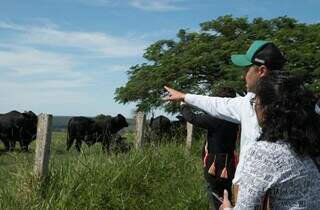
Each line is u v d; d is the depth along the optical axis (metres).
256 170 2.87
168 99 4.56
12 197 6.99
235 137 6.50
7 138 21.36
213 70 24.41
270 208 2.89
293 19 26.00
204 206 7.86
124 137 14.10
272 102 2.93
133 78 25.88
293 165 2.86
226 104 4.22
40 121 7.64
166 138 12.07
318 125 2.95
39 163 7.54
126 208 7.70
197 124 6.42
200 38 26.47
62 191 7.23
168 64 24.88
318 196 2.92
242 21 25.70
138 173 8.51
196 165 9.73
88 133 20.72
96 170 8.02
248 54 4.14
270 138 2.90
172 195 8.23
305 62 23.05
